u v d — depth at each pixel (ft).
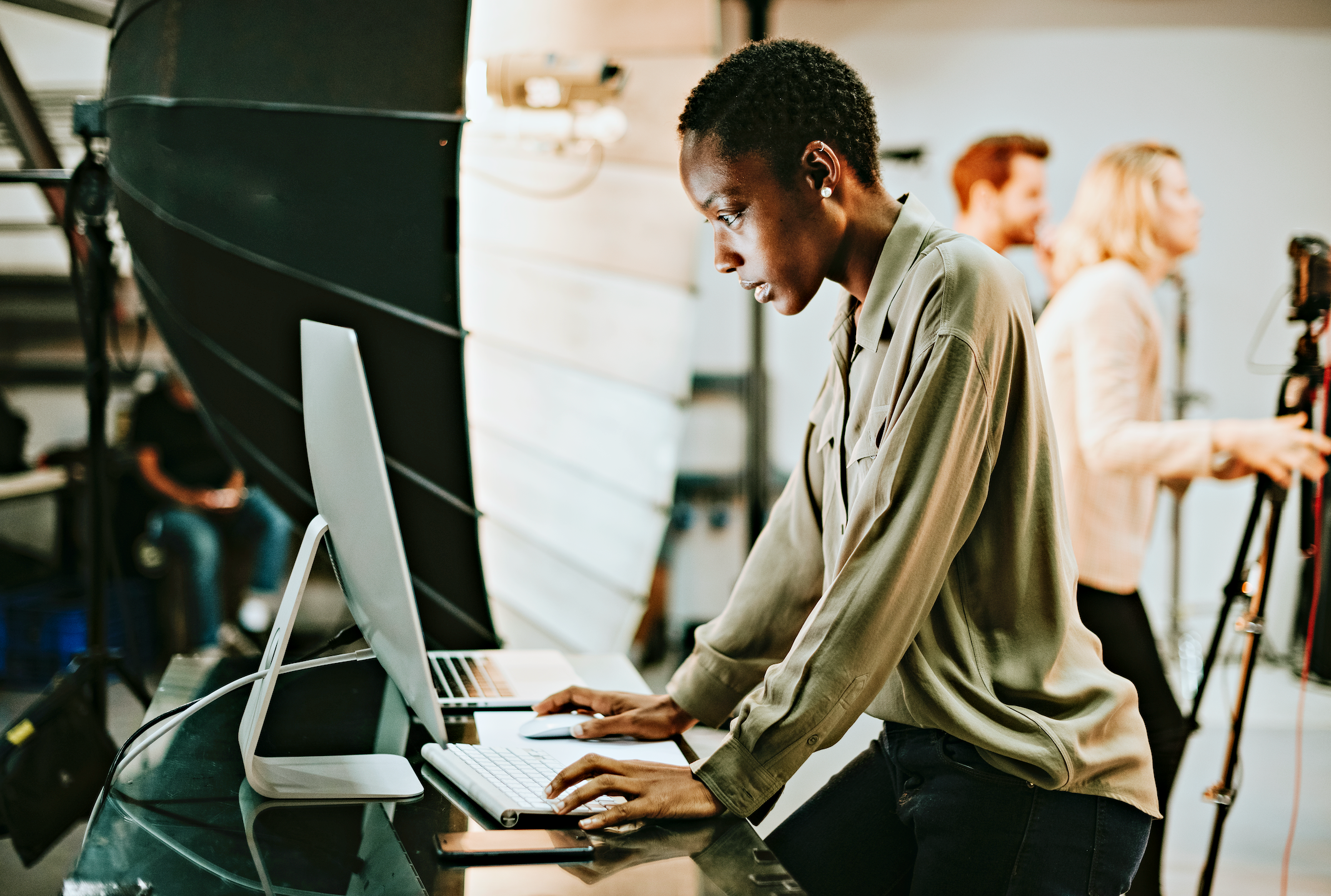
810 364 12.84
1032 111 12.61
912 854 3.39
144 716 3.49
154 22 4.83
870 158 3.01
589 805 2.69
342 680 4.08
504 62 8.55
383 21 4.65
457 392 5.22
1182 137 12.59
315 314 5.06
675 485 12.97
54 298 13.98
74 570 13.21
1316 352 6.30
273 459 5.51
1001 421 2.83
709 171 2.89
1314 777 9.36
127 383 13.30
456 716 3.59
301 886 2.22
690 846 2.49
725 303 12.83
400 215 4.82
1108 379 6.53
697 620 13.11
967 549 2.97
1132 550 6.53
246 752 2.76
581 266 9.25
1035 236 8.84
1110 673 3.07
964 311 2.75
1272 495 6.06
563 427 9.39
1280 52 12.46
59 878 6.84
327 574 12.38
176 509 11.98
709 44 8.84
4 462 12.96
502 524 9.44
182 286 5.09
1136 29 12.48
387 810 2.71
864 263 3.10
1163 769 6.15
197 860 2.36
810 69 2.88
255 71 4.69
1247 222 12.67
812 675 2.70
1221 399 12.84
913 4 12.53
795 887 2.25
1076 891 2.87
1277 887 7.22
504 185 9.09
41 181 6.23
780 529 3.70
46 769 6.17
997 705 2.89
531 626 9.61
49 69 12.35
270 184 4.78
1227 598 6.03
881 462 2.77
